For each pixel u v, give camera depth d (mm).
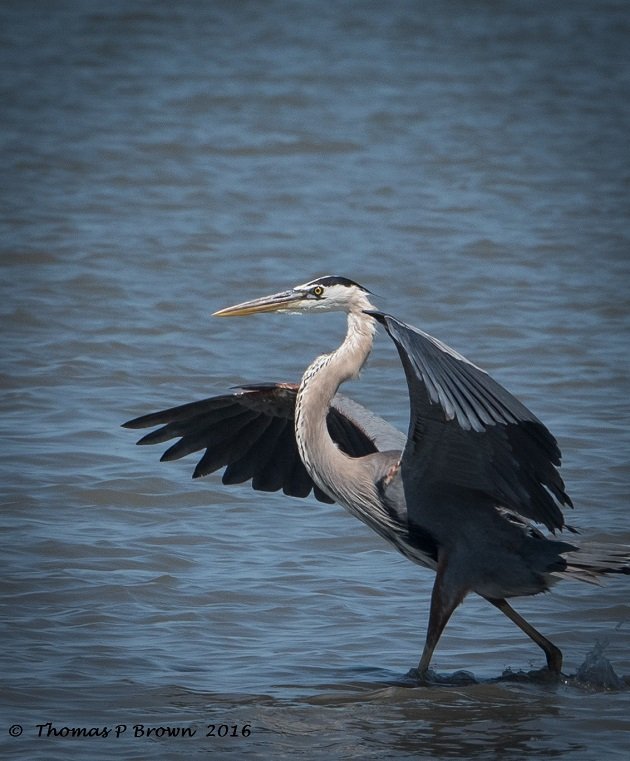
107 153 34875
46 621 9891
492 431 8828
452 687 9039
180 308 20578
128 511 12359
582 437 14594
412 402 8828
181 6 63938
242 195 30547
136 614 10102
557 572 9336
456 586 9336
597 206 30531
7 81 45688
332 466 9711
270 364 17625
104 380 16516
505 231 27500
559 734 8227
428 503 9406
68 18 59250
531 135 39844
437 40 57594
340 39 57000
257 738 8070
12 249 24188
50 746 7852
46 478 12961
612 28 61625
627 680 9234
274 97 43812
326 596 10602
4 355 17438
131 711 8438
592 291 22344
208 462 10703
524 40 58000
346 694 8820
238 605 10359
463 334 19312
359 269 23672
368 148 36938
